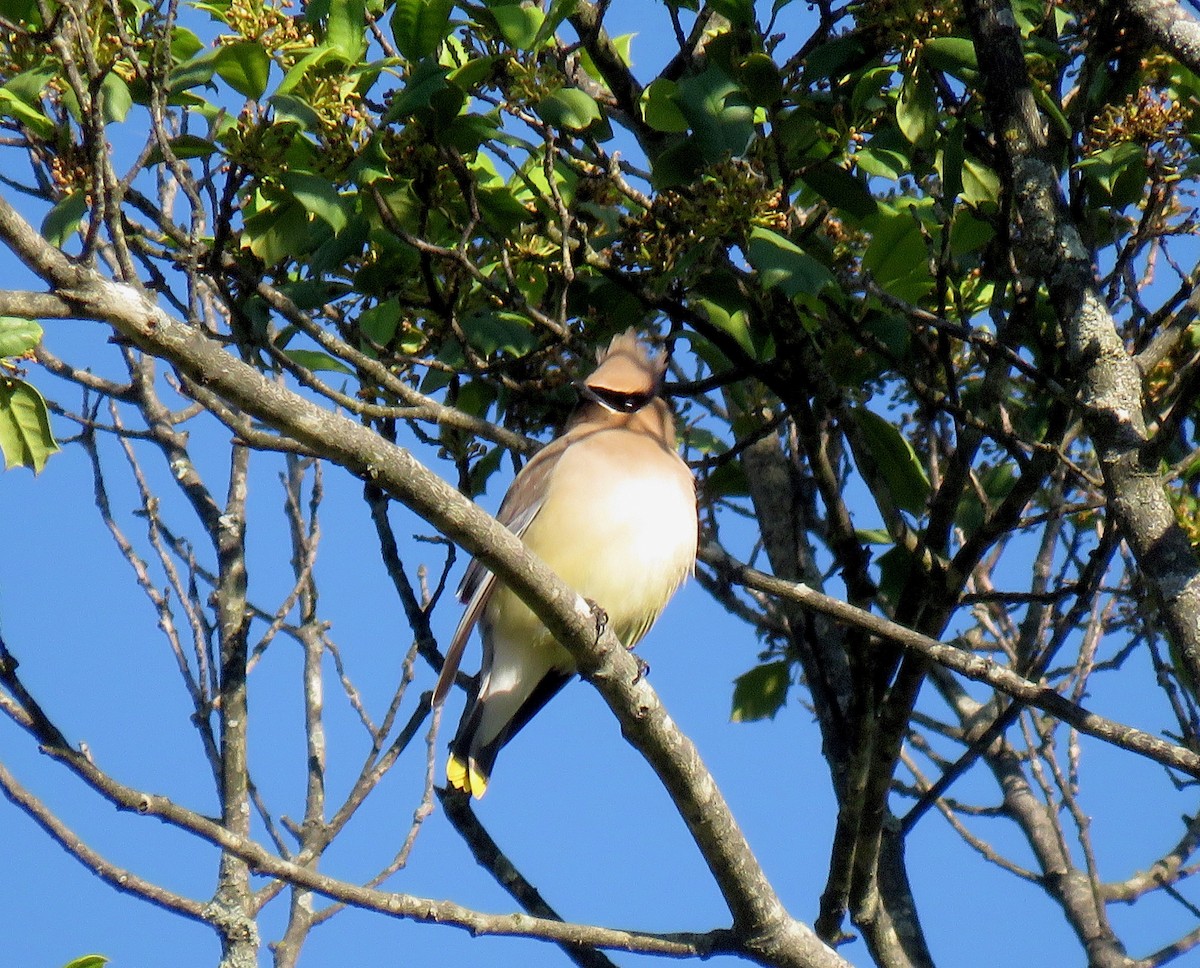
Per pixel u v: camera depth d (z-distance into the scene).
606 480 10.54
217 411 8.55
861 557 10.30
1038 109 10.30
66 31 8.97
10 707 7.60
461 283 10.60
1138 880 11.06
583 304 11.03
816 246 10.55
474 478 11.85
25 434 8.99
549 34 9.72
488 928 8.09
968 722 12.64
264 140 9.32
